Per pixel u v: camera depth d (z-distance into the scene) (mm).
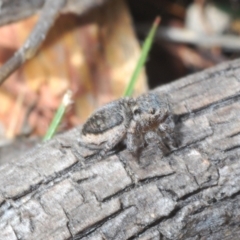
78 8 130
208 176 95
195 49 140
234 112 98
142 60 114
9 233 92
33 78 128
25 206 94
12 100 129
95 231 93
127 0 144
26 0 129
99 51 129
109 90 128
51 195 94
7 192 94
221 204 95
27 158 97
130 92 112
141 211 94
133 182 95
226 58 139
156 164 96
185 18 143
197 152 96
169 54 139
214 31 140
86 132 97
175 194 94
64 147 97
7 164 97
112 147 96
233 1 140
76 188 94
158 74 138
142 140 97
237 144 96
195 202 94
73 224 93
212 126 98
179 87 101
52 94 128
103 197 94
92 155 97
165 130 97
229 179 95
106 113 98
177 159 96
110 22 131
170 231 94
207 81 101
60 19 129
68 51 129
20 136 127
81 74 128
